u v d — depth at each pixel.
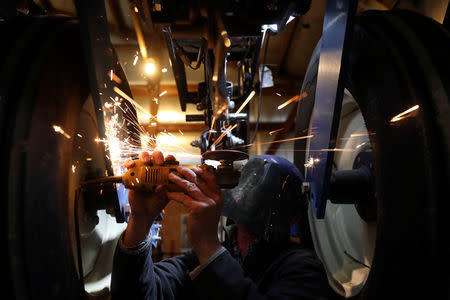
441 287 0.96
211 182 1.06
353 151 1.84
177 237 3.33
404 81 1.07
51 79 0.98
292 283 1.13
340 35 1.10
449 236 0.95
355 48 1.34
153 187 1.08
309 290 1.10
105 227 1.59
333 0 1.18
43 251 0.90
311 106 1.71
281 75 3.84
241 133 2.48
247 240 1.41
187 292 1.45
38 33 1.05
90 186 1.26
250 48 2.08
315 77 1.62
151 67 2.45
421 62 1.08
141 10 1.50
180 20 1.44
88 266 1.40
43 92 0.94
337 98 1.13
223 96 1.55
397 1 2.17
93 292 1.34
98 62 1.00
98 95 1.01
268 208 1.28
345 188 1.43
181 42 1.93
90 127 1.29
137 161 1.10
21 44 1.00
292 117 3.80
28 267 0.85
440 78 1.02
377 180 1.22
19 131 0.87
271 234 1.28
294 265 1.20
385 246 1.16
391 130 1.13
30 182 0.86
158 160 1.09
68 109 1.04
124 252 1.20
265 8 1.41
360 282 1.61
